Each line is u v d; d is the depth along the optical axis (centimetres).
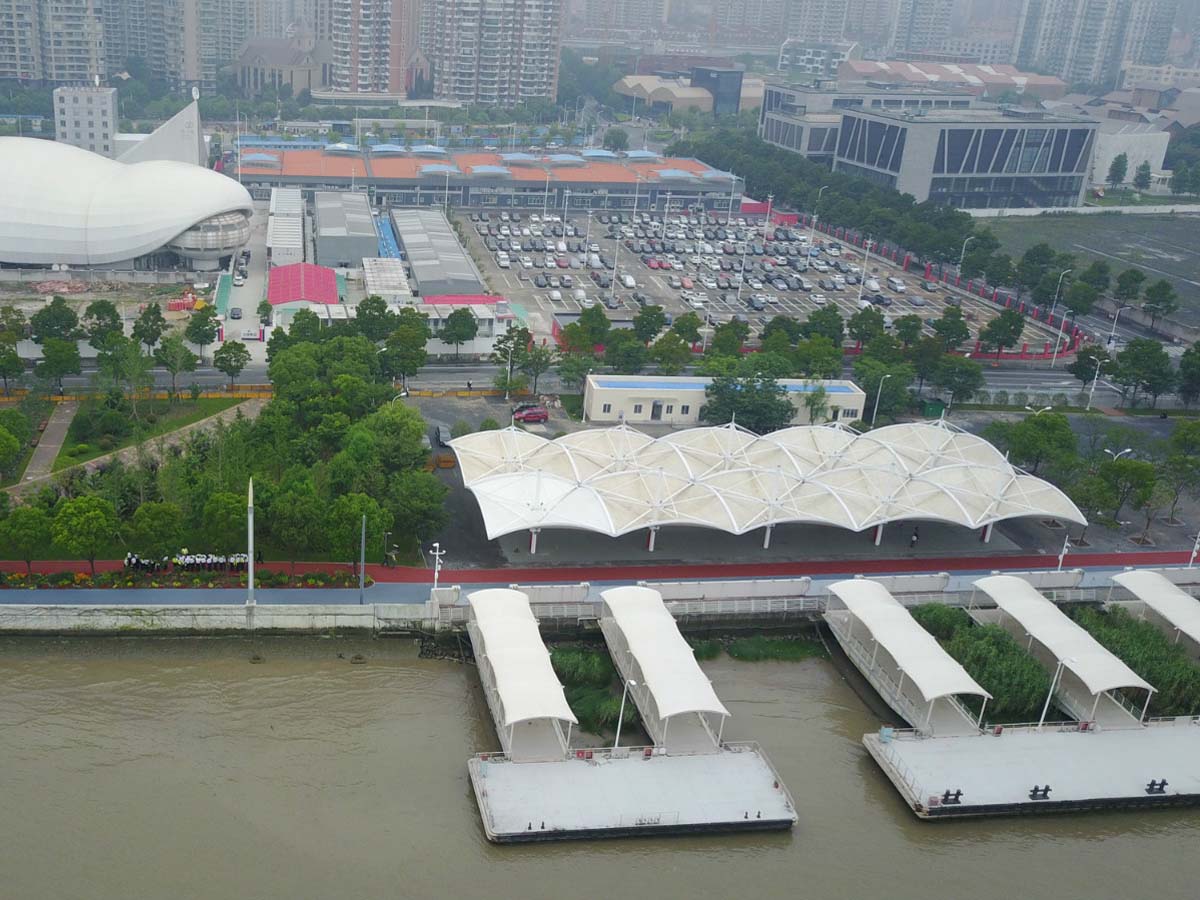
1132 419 18600
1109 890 8825
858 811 9444
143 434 14588
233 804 8919
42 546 11731
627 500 12575
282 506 11494
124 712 9888
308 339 17662
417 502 12031
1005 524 14475
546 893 8312
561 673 10738
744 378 16762
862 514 12850
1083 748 10225
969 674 10812
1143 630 11856
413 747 9738
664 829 8862
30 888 7981
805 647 11800
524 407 16688
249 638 11025
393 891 8200
